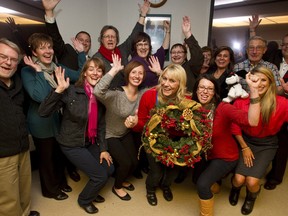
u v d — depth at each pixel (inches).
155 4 133.6
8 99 57.9
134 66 77.1
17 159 61.5
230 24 129.8
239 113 61.7
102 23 137.9
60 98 66.7
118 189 86.4
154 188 83.7
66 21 115.0
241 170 76.7
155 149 68.2
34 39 73.0
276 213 80.4
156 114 67.6
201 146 64.9
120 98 77.6
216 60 101.6
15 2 92.3
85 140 76.4
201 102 74.7
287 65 99.2
